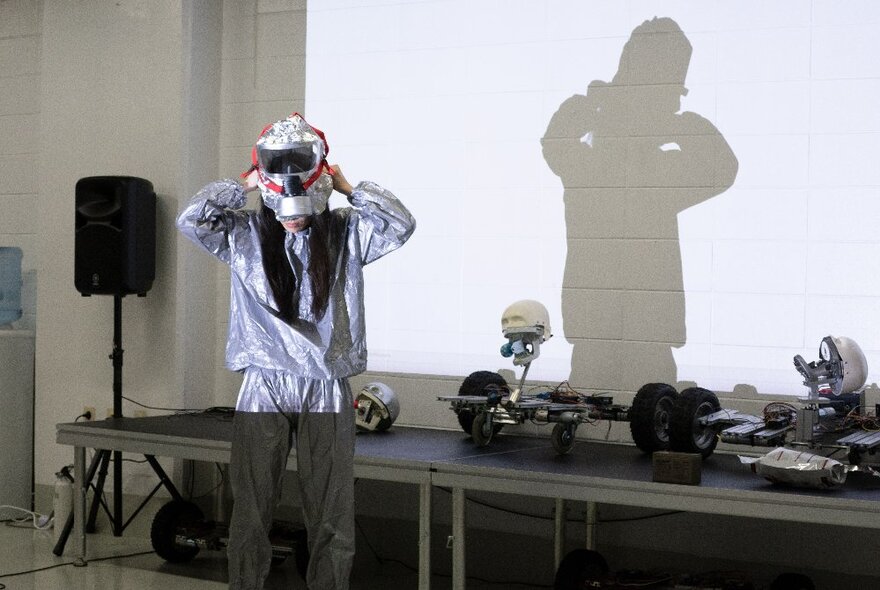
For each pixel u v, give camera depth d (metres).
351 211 3.24
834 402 3.92
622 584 3.84
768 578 4.32
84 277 5.05
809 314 4.33
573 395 4.35
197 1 5.29
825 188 4.31
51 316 5.52
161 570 4.63
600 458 3.95
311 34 5.27
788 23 4.37
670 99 4.56
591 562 4.03
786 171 4.37
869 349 4.23
